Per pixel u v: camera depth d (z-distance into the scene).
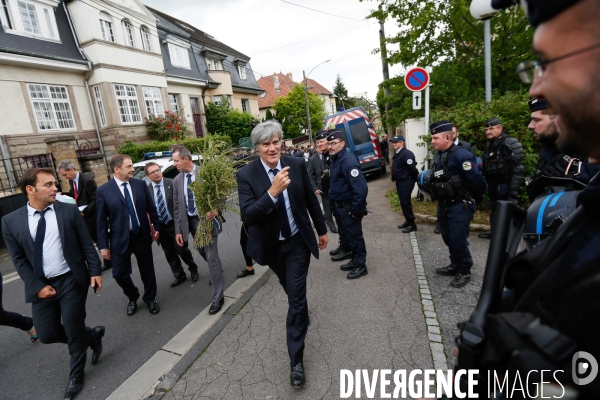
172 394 2.37
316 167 6.08
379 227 5.94
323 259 4.72
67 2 14.16
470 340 0.66
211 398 2.29
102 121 15.02
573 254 0.52
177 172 8.11
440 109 7.02
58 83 13.41
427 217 5.96
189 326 3.32
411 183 5.34
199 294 4.13
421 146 6.92
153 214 3.98
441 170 3.37
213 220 3.55
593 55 0.42
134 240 3.69
